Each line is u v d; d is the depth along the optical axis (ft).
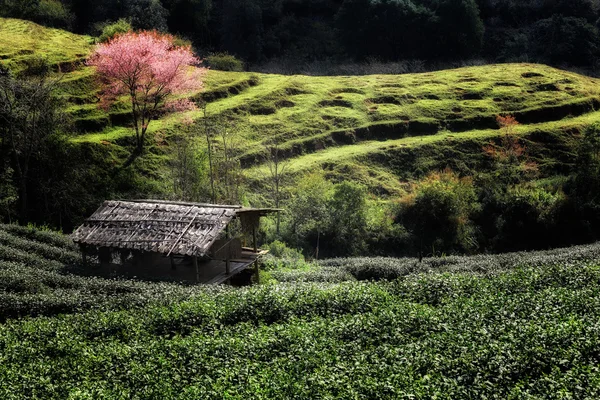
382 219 157.07
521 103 229.66
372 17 299.79
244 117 208.64
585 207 161.79
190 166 154.10
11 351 66.23
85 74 211.00
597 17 327.26
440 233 155.74
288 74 300.40
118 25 239.30
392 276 122.83
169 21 309.63
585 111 231.50
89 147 170.50
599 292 71.67
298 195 162.50
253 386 51.80
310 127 208.95
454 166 194.18
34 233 127.24
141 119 197.77
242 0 312.50
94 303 84.99
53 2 288.51
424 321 67.31
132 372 58.39
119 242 103.14
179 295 85.61
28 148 152.46
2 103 153.99
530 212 161.27
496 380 51.83
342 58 312.50
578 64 305.32
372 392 50.06
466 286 82.64
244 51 312.09
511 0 337.93
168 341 65.51
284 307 76.74
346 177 183.73
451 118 220.64
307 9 347.15
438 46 302.45
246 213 110.32
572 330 58.44
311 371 56.03
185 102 190.80
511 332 59.98
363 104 228.22
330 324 68.18
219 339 64.64
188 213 105.81
